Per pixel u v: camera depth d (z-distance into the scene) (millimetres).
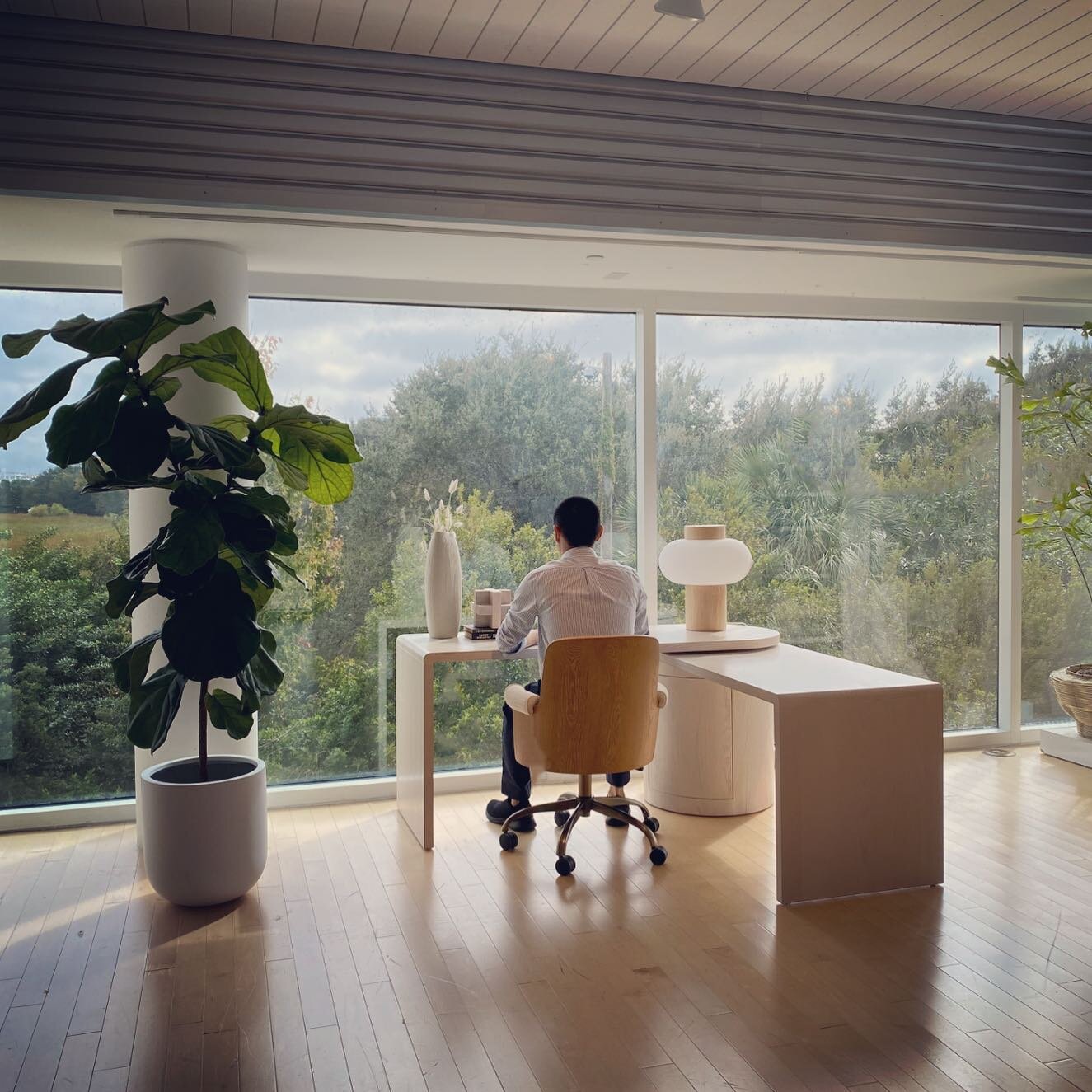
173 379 3635
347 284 4711
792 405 5426
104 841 4254
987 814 4473
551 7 3381
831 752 3488
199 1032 2631
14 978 2957
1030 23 3559
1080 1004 2742
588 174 3959
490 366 4988
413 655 4250
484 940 3184
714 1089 2346
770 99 4168
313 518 4746
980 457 5719
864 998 2783
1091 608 5836
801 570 5457
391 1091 2348
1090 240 4625
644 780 5074
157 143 3494
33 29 3371
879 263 4609
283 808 4695
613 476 5184
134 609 3730
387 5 3344
